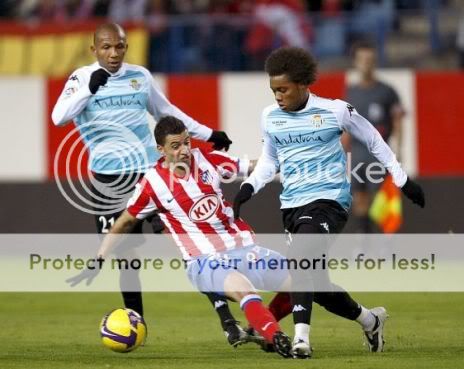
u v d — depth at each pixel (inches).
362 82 1246.3
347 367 577.3
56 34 1380.4
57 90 1334.9
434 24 1443.2
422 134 1301.7
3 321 841.5
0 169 1342.3
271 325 593.6
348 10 1515.7
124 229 644.7
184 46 1392.7
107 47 738.2
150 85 762.2
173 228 639.8
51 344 715.4
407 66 1443.2
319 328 781.9
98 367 599.2
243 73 1360.7
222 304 639.8
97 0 1528.1
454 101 1299.2
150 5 1524.4
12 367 604.1
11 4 1551.4
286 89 634.2
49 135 1334.9
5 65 1381.6
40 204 1337.4
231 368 582.6
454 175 1295.5
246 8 1492.4
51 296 998.4
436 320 810.8
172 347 696.4
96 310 906.1
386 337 724.0
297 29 1418.6
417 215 1291.8
